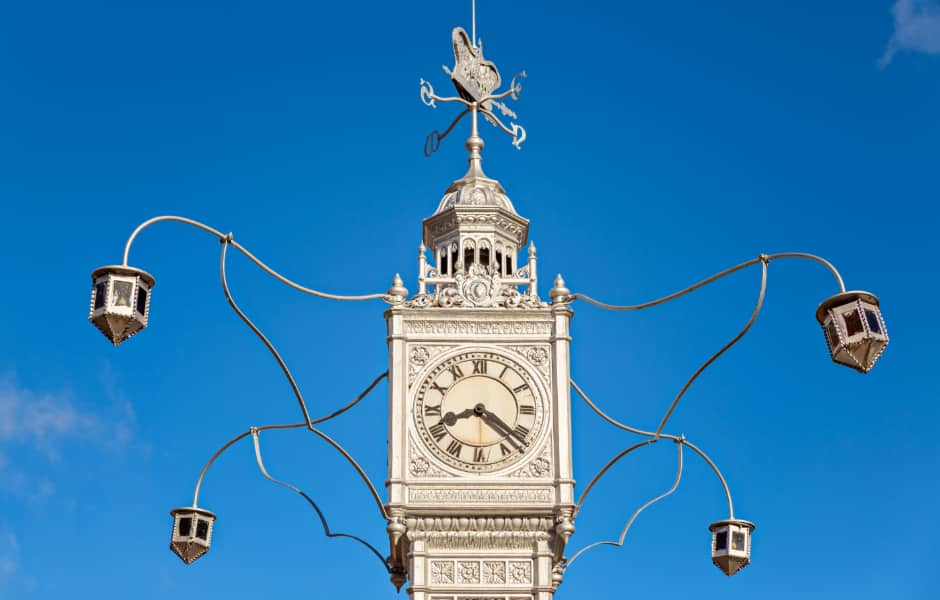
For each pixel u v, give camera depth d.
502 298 33.75
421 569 31.89
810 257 29.09
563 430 32.72
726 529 33.97
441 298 33.72
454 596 31.80
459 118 36.78
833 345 27.44
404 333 33.34
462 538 32.12
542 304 33.69
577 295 33.53
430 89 36.88
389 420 32.81
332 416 33.19
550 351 33.38
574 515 32.22
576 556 32.97
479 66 37.25
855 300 27.23
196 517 32.66
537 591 31.81
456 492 32.31
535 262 34.22
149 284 28.19
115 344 28.00
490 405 32.94
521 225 35.31
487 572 32.00
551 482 32.41
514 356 33.28
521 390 33.06
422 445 32.62
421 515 32.16
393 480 32.25
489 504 32.19
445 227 34.94
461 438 32.69
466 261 35.31
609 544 33.28
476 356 33.28
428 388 33.03
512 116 37.12
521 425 32.81
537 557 32.06
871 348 27.12
